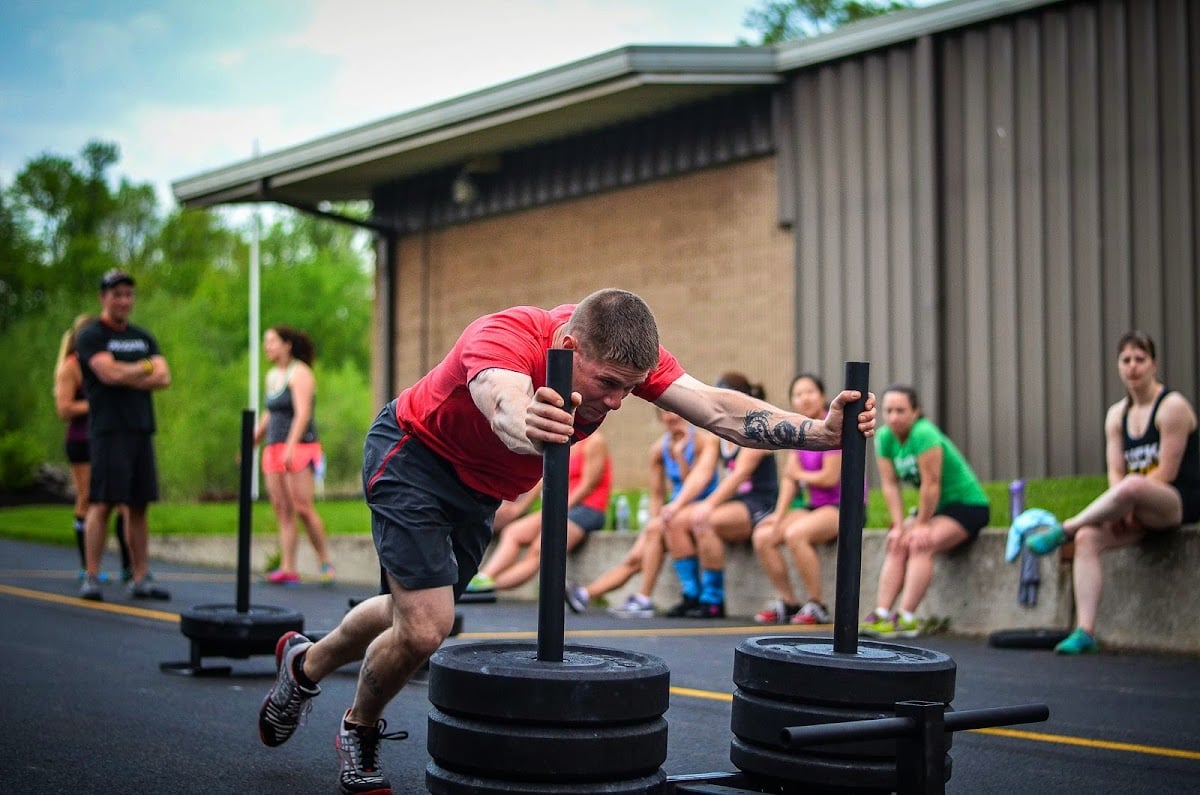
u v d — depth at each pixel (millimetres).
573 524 9164
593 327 2918
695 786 3084
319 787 3750
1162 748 4434
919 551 7324
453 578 3326
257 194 18297
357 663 6270
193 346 27188
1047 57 11859
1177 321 11086
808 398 7500
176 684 5520
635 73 13547
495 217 17219
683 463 8547
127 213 63281
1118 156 11438
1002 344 12086
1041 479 11500
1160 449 6641
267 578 10836
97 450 8508
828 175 13359
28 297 60750
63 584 9688
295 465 10234
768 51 13594
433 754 2869
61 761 4070
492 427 2900
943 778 2662
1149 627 6773
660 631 7531
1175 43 11141
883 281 12875
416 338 18297
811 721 2930
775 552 7965
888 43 12719
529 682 2721
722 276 14430
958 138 12422
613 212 15680
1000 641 6918
